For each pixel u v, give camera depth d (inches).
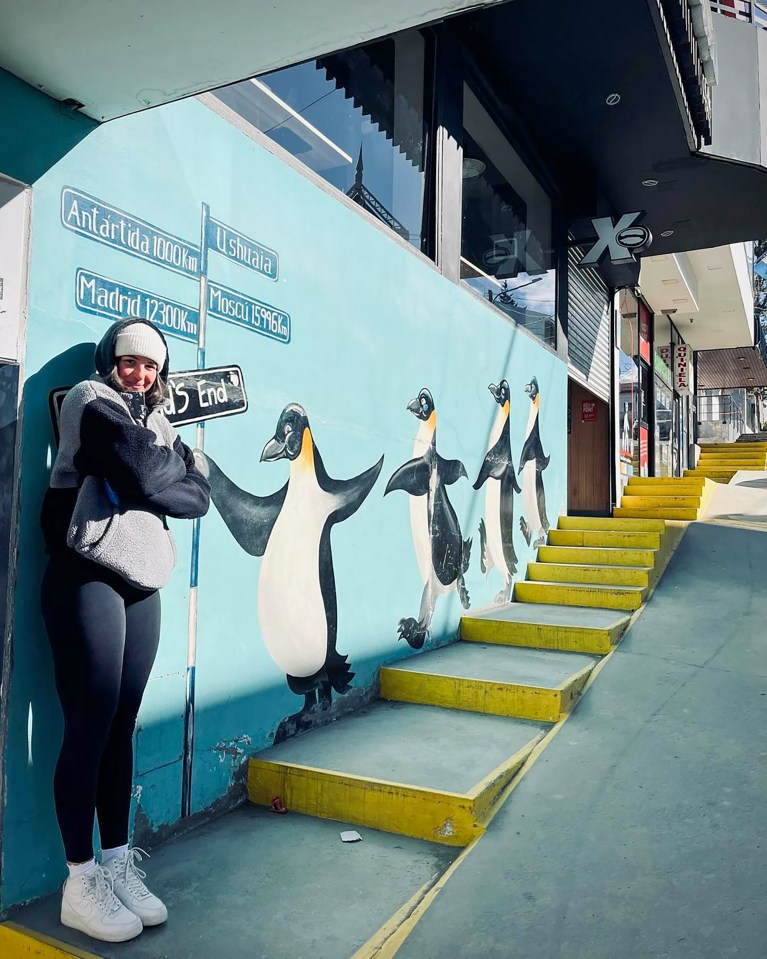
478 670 168.9
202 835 112.3
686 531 307.6
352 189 165.9
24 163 90.9
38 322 92.3
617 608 225.8
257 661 129.6
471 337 222.7
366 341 165.8
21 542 89.7
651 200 309.0
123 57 84.9
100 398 87.0
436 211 201.8
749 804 112.4
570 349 331.6
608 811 112.8
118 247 103.3
